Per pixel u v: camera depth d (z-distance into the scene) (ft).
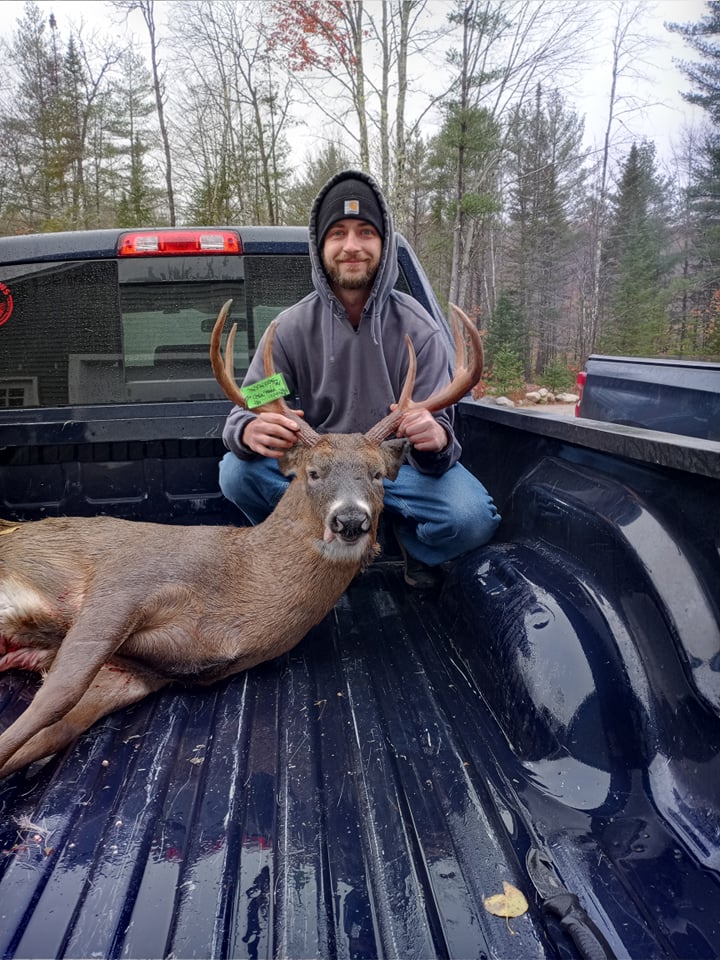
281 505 10.80
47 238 12.04
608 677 7.72
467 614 10.39
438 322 13.97
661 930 5.64
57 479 12.78
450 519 11.91
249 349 13.14
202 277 12.62
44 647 11.14
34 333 12.44
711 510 6.81
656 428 22.67
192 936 5.84
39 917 6.06
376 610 12.29
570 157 90.02
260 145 91.81
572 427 9.10
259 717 9.18
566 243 119.96
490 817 7.11
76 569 10.69
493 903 6.10
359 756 8.16
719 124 96.78
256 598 10.36
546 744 7.68
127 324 12.63
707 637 6.83
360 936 5.83
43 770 8.30
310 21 64.95
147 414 12.57
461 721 8.88
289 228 12.72
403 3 61.93
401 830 6.97
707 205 100.07
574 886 6.18
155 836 6.99
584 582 8.84
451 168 64.28
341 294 12.35
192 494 13.28
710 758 6.48
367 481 10.33
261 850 6.78
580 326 117.29
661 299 104.17
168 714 9.50
